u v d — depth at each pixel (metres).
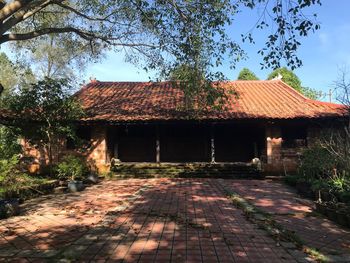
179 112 19.23
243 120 18.67
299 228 8.28
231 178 18.30
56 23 16.33
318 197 11.14
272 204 11.20
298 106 19.73
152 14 12.32
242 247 6.72
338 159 11.94
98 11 14.49
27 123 15.48
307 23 7.32
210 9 11.65
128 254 6.27
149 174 18.67
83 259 6.00
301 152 17.52
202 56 12.69
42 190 13.21
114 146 21.27
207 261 5.96
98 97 22.25
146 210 9.88
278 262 5.98
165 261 5.95
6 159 12.75
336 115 17.97
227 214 9.48
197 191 13.56
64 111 15.70
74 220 8.85
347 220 8.41
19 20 10.16
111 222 8.48
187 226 8.14
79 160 16.86
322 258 6.18
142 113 19.36
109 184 16.02
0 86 10.76
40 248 6.63
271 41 7.91
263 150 20.14
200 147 21.98
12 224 8.45
